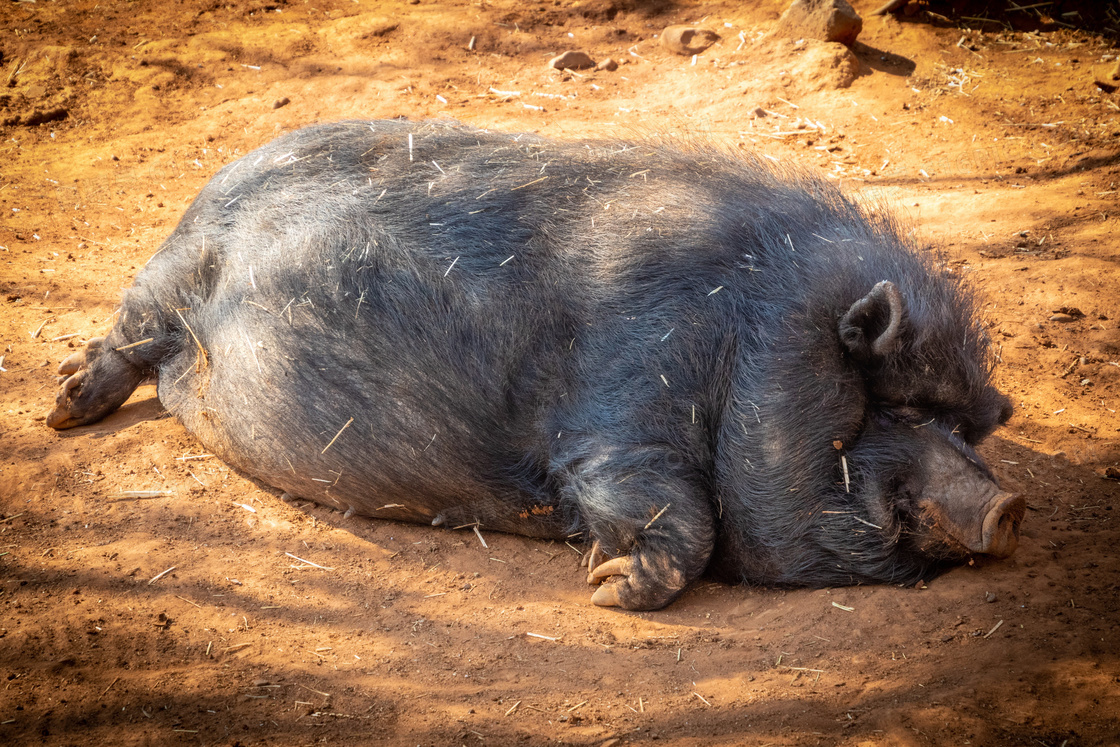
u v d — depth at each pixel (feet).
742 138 122.21
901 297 49.62
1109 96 125.29
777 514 54.60
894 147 118.32
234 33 157.48
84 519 63.82
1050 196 102.73
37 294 90.99
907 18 150.71
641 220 57.82
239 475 69.46
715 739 44.83
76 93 139.44
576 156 63.36
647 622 55.16
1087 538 58.75
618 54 150.51
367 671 51.26
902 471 53.42
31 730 46.21
